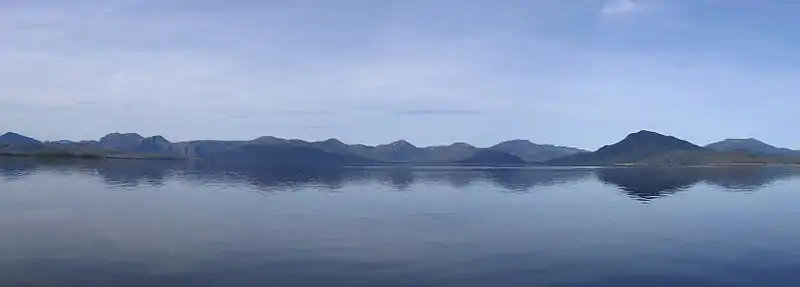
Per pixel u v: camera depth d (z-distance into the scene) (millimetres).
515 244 29141
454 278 22078
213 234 31578
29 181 73938
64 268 23078
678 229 34812
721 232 33594
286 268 23391
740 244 29516
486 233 32750
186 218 38281
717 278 22391
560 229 34562
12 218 37625
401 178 100750
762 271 23516
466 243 29438
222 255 25812
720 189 73812
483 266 24094
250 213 41469
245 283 21109
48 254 25719
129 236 30750
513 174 130250
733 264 24750
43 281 21109
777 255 26672
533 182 90125
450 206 48250
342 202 50938
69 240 29359
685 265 24500
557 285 21156
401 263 24469
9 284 20703
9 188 62500
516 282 21562
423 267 23781
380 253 26547
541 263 24703
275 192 61781
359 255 26078
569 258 25812
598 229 34594
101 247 27484
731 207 48844
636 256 26297
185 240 29578
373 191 65688
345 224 36000
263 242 29141
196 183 76500
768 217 41406
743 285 21453
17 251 26375
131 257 25234
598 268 23844
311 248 27625
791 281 22016
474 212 43656
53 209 42750
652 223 37562
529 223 37188
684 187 77938
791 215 42688
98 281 21172
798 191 70312
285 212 42406
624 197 59281
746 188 76188
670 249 28078
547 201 53875
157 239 29812
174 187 67938
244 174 109188
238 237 30594
